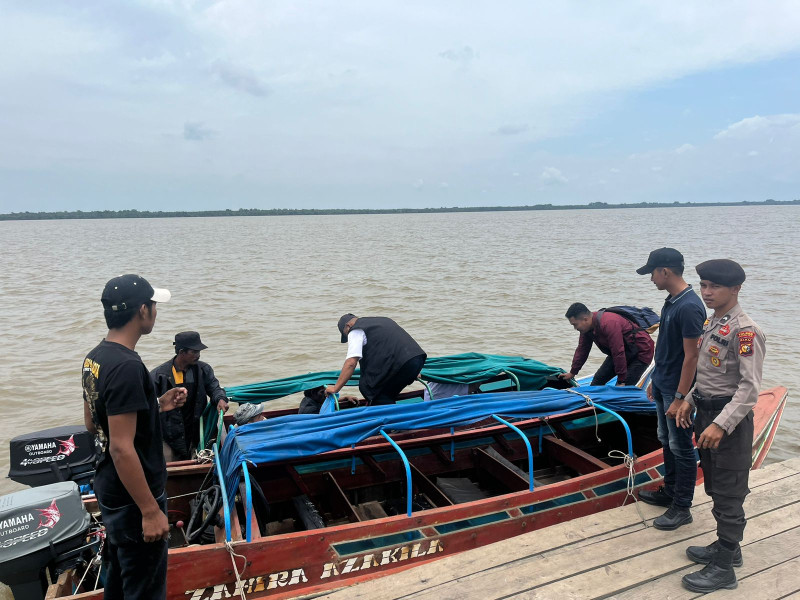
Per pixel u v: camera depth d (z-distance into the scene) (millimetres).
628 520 4023
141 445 2621
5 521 3633
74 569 3826
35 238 81062
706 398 3350
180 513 4680
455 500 5070
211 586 3627
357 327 5770
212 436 5828
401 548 4062
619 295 19375
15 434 8016
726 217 154500
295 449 4215
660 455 5148
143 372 2549
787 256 32750
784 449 7422
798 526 3855
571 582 3344
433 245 49719
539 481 5488
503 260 32906
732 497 3215
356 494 5270
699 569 3449
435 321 15336
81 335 13898
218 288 21844
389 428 4668
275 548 3756
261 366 11188
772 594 3205
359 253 40812
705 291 3320
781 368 10766
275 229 116562
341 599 3236
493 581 3369
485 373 6629
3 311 17141
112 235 92562
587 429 6203
